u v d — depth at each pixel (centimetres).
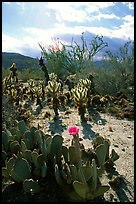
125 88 927
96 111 684
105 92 927
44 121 607
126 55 973
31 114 657
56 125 576
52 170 329
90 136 506
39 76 1591
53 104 653
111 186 321
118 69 964
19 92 871
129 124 581
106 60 1043
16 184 320
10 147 365
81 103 603
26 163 311
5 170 322
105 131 534
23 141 365
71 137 499
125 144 464
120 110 673
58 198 293
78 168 300
